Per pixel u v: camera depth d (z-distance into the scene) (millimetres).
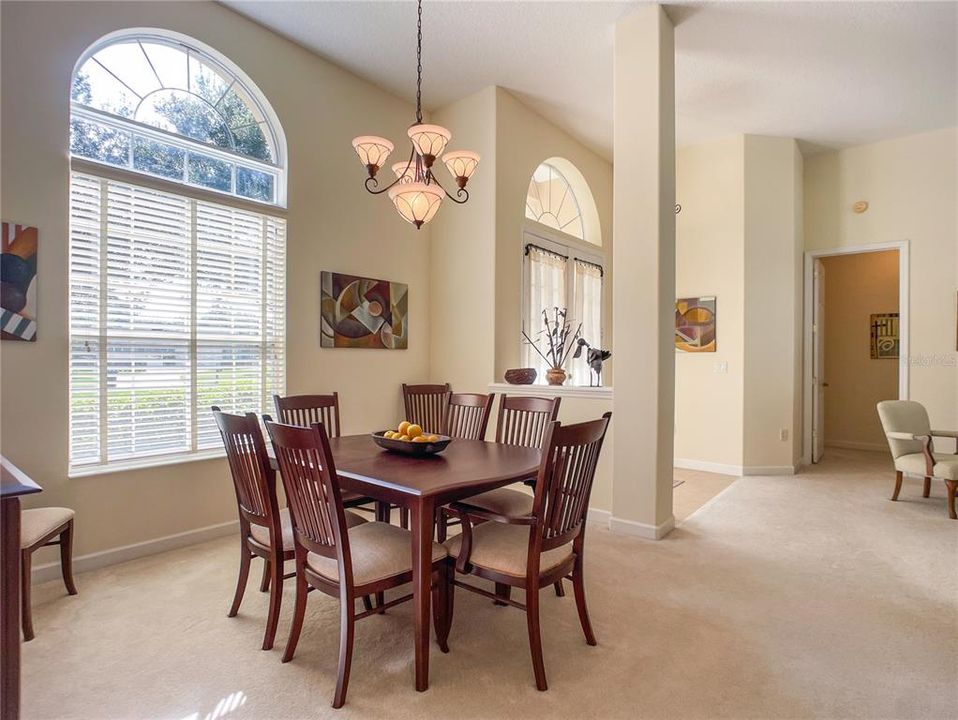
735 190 5277
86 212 2793
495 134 4262
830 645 2107
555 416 2914
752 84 4168
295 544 1961
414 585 1832
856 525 3623
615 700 1769
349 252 4051
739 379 5250
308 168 3771
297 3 3273
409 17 3396
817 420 5832
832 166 5551
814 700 1771
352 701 1750
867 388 6617
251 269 3488
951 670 1939
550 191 5336
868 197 5348
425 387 4414
